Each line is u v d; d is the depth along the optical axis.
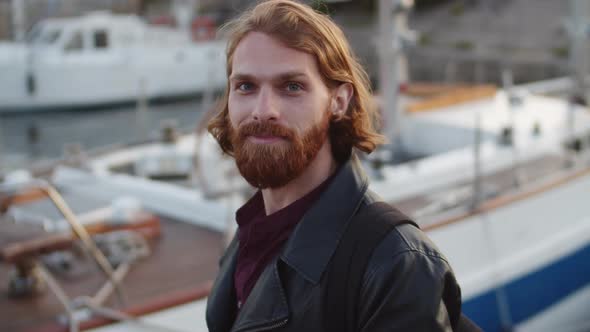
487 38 29.70
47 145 15.21
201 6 22.16
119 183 5.04
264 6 1.29
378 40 5.46
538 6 30.48
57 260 3.64
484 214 4.41
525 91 7.41
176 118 17.73
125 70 18.55
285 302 1.23
